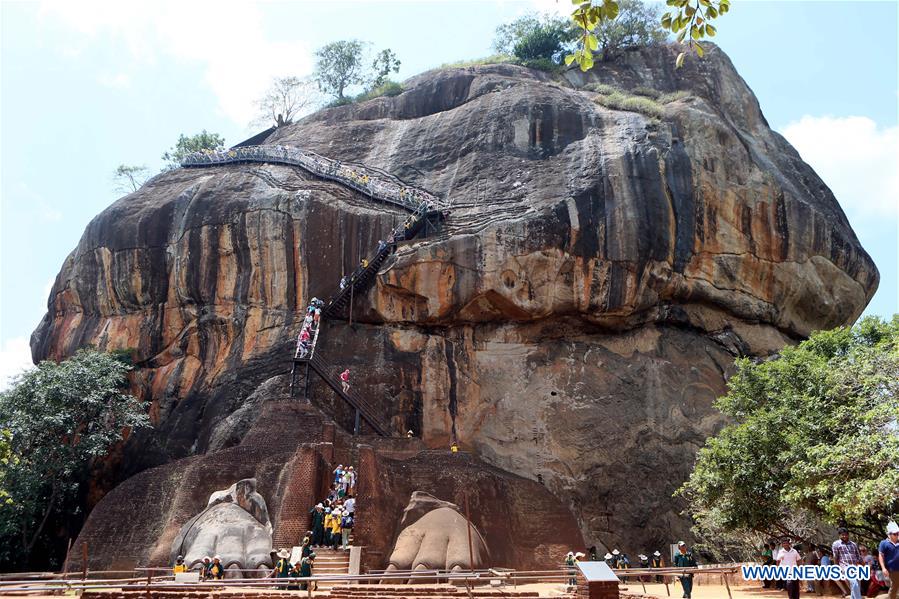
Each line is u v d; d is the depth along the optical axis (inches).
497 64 1809.8
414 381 1299.2
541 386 1336.1
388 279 1317.7
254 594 655.1
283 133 1765.5
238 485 937.5
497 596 644.1
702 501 960.3
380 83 2060.8
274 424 1018.7
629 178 1373.0
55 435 1192.2
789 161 1646.2
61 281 1499.8
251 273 1379.2
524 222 1320.1
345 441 1018.1
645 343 1378.0
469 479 973.8
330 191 1445.6
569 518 1005.8
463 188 1465.3
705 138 1454.2
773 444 852.6
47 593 760.3
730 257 1398.9
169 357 1380.4
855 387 794.2
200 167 1624.0
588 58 432.1
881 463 690.8
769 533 931.3
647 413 1315.2
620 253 1323.8
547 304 1321.4
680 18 434.0
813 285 1453.0
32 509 1134.4
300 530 876.0
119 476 1272.1
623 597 651.5
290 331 1330.0
